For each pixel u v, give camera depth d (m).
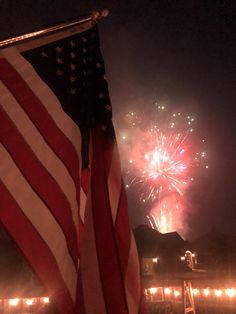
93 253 4.53
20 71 5.01
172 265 31.97
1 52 5.02
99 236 4.61
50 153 4.70
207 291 25.53
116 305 4.34
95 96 5.42
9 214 4.24
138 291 4.46
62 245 4.32
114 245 4.57
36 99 4.93
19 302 19.77
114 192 4.84
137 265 4.57
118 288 4.40
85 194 5.62
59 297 4.11
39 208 4.38
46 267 4.15
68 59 5.39
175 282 26.70
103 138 5.16
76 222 4.57
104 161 5.02
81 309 4.25
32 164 4.55
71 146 4.87
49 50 5.32
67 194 4.58
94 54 5.66
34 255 4.15
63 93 5.16
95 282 4.41
